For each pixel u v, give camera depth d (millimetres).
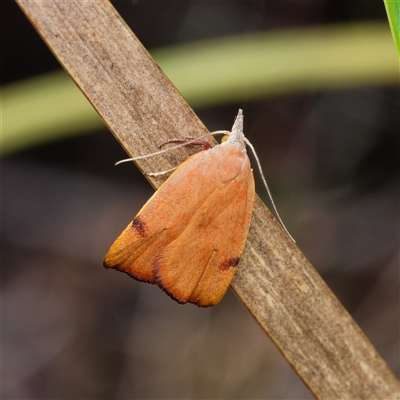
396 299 174
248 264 124
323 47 145
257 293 124
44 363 177
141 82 121
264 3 165
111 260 121
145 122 121
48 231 179
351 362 125
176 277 122
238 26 167
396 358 171
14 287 179
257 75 144
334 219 178
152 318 182
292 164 177
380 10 156
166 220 121
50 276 180
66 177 177
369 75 145
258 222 124
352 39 145
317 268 178
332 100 171
